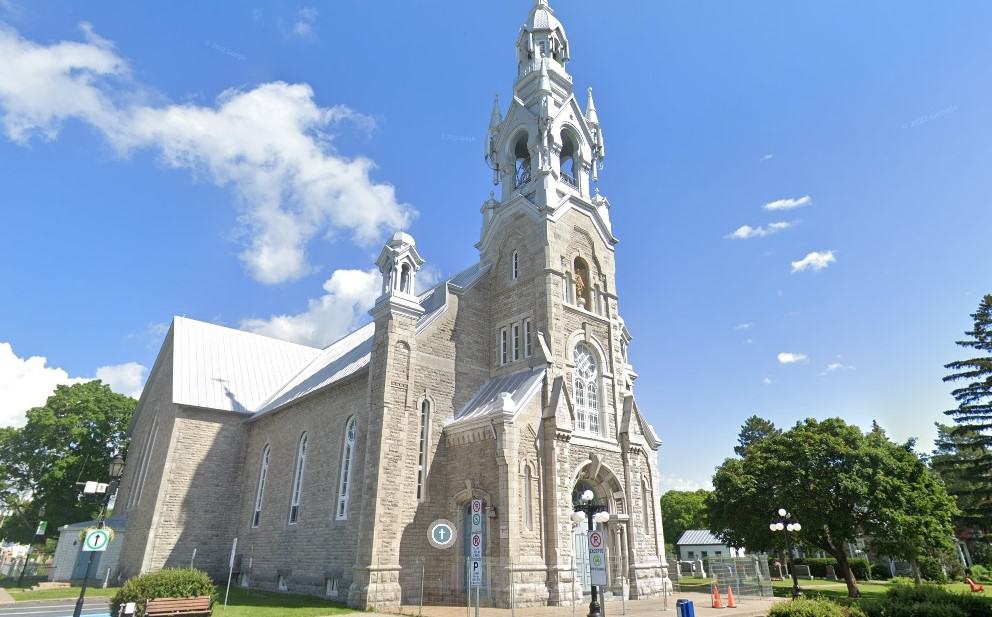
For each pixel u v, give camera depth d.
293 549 31.86
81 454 52.25
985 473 49.31
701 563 48.22
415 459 27.00
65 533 45.12
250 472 40.72
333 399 32.81
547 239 31.64
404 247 29.89
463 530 26.22
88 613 25.00
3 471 49.88
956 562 55.19
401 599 24.25
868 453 37.06
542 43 41.25
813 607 15.70
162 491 38.22
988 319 46.16
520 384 28.44
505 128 38.47
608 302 34.28
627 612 22.06
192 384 42.59
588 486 29.06
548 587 24.17
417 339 29.19
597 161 39.06
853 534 36.59
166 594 18.05
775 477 39.91
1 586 39.62
